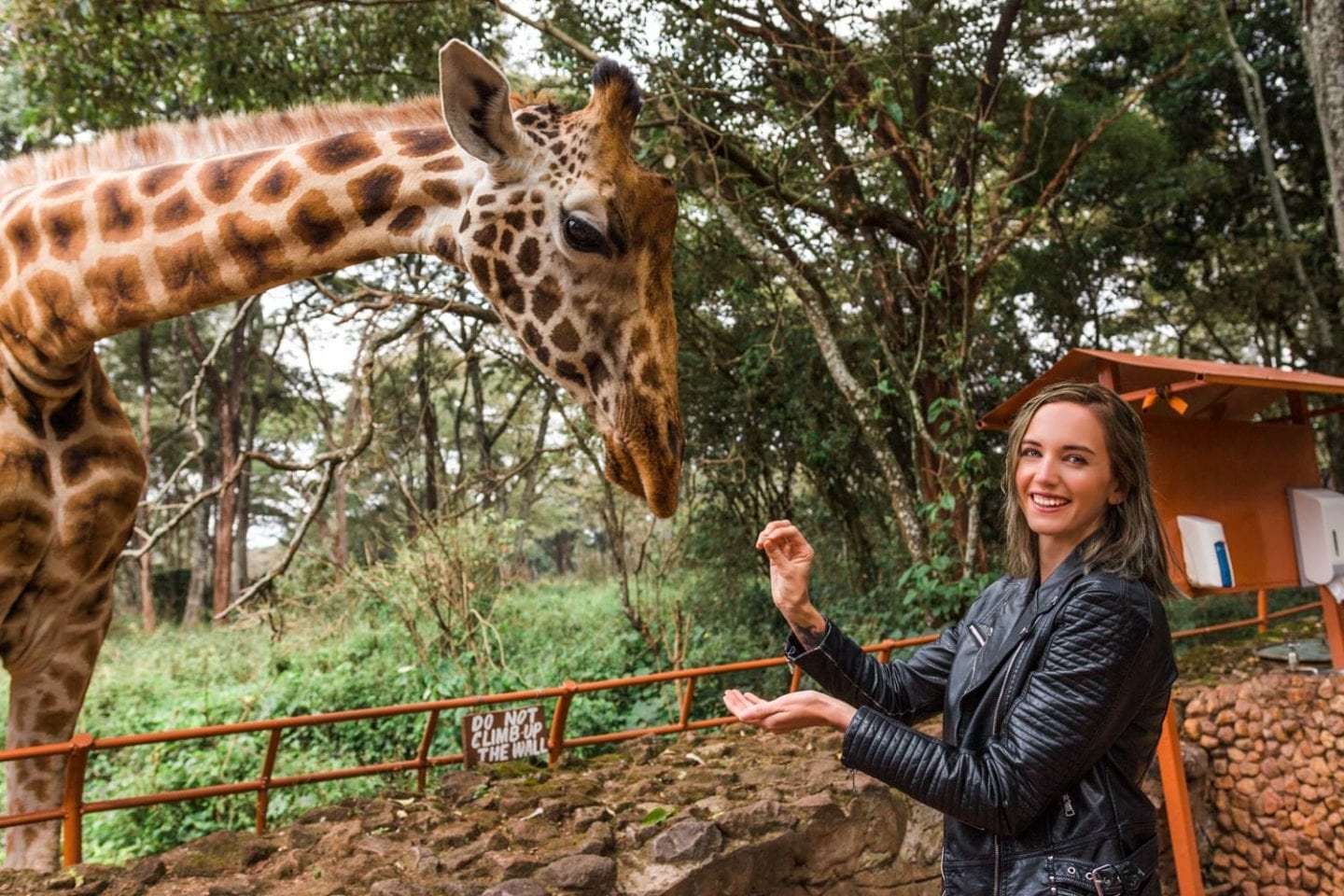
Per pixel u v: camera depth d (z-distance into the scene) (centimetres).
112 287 266
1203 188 1309
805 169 835
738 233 709
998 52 852
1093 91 1235
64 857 304
